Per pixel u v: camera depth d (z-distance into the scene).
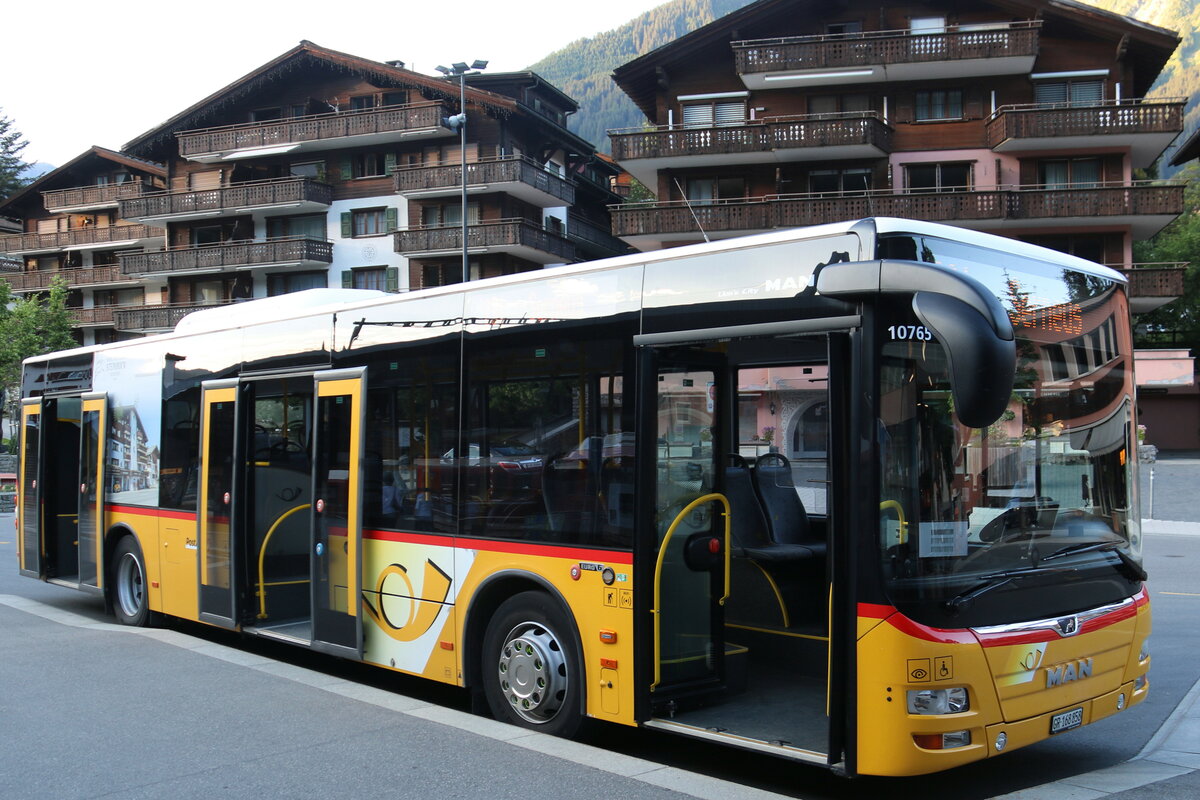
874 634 4.97
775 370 7.53
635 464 6.05
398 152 50.47
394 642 7.72
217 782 5.62
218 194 52.72
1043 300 5.88
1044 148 37.38
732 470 7.24
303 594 9.73
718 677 6.36
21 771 5.86
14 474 37.41
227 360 9.77
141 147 56.47
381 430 7.98
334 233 51.59
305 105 52.56
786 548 7.12
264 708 7.30
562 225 51.94
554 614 6.53
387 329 8.00
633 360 6.16
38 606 12.91
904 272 4.93
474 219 48.09
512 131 49.50
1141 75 39.75
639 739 6.90
